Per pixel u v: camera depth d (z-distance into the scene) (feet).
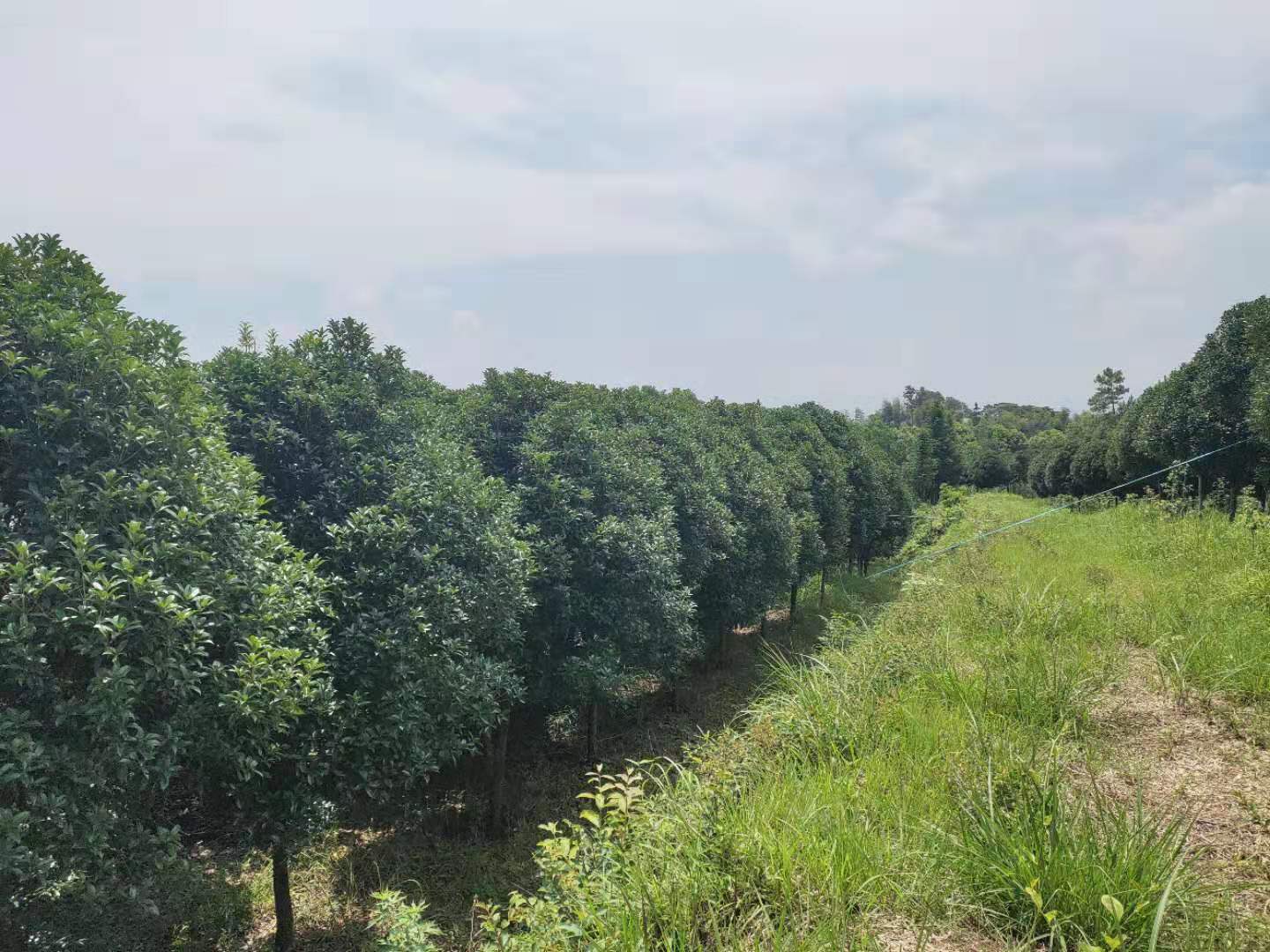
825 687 20.81
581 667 35.09
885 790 15.20
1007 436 256.52
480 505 30.50
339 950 24.76
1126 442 92.12
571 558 35.45
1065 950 9.98
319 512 27.99
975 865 12.07
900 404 442.91
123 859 19.12
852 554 99.81
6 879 16.96
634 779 15.97
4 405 18.94
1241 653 20.81
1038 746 16.74
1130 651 23.94
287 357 30.14
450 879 29.09
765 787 15.43
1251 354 60.49
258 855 29.50
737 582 55.93
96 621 16.78
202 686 19.86
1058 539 53.98
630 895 12.04
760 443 74.84
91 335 19.75
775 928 11.17
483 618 28.58
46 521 17.65
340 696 25.30
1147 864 11.16
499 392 42.27
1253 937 10.44
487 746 33.71
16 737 15.60
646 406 54.75
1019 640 23.44
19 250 21.39
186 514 19.67
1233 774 15.52
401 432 31.50
